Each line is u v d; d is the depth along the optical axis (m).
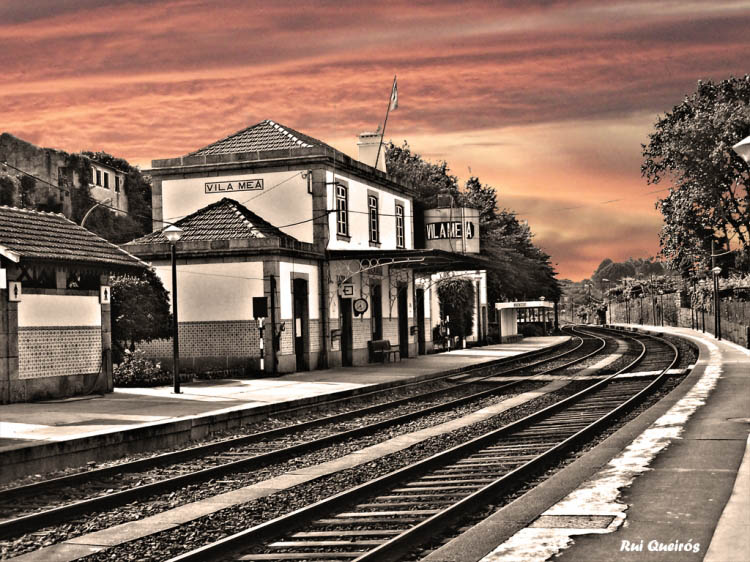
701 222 54.47
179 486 11.65
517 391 25.86
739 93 54.78
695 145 52.44
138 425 15.44
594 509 8.45
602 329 106.69
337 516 9.43
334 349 32.38
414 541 7.96
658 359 39.97
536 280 78.00
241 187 32.53
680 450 11.91
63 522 9.62
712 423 14.70
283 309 29.12
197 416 16.91
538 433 16.12
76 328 21.34
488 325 61.75
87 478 12.09
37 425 15.63
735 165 53.00
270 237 28.69
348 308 33.91
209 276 29.39
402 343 40.16
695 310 73.00
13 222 20.61
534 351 46.75
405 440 15.85
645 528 7.60
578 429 16.41
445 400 23.47
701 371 27.86
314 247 31.17
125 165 67.19
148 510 10.20
